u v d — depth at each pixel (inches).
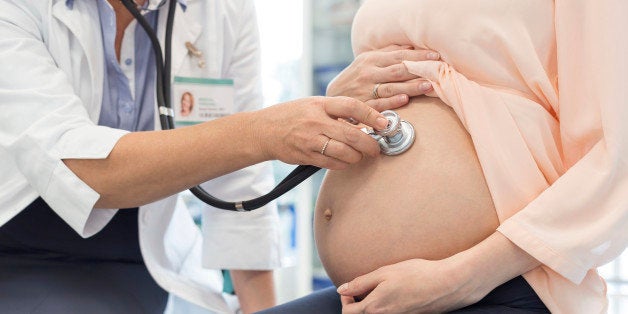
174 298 58.5
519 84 38.5
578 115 36.1
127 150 42.6
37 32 49.0
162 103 50.2
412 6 41.3
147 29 50.7
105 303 48.5
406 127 39.1
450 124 39.0
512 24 37.7
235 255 57.8
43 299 47.1
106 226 53.2
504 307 36.4
